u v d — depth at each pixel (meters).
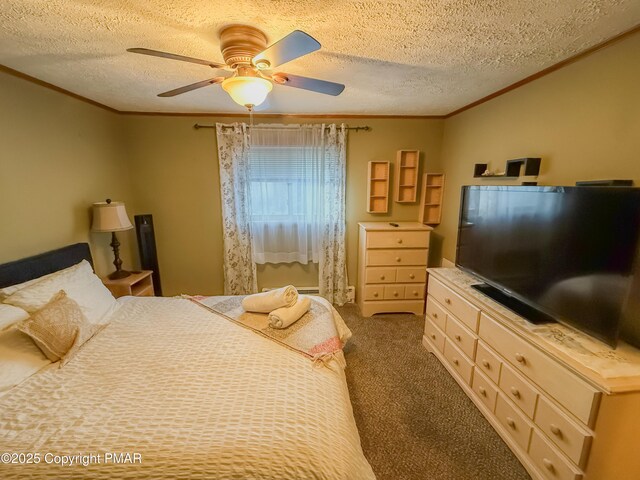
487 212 1.90
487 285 2.01
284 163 3.29
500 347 1.60
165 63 1.81
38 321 1.46
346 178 3.41
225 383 1.27
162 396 1.19
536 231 1.51
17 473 0.89
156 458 0.93
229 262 3.45
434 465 1.48
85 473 0.90
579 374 1.12
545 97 1.90
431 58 1.74
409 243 3.05
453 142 3.13
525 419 1.43
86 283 1.99
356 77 2.06
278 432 1.02
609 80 1.48
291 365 1.42
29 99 2.04
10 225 1.91
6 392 1.23
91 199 2.67
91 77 2.05
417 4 1.20
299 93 2.45
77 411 1.12
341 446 1.03
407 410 1.85
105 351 1.53
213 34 1.45
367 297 3.15
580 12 1.25
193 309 2.05
